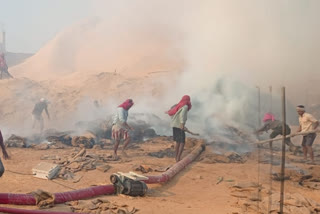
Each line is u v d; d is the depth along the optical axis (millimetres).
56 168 7473
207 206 5988
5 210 4805
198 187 7215
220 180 7660
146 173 8070
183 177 7969
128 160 9344
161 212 5586
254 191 6820
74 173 7789
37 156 9484
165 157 10094
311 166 9141
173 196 6578
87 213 5008
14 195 5562
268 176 8031
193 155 9820
